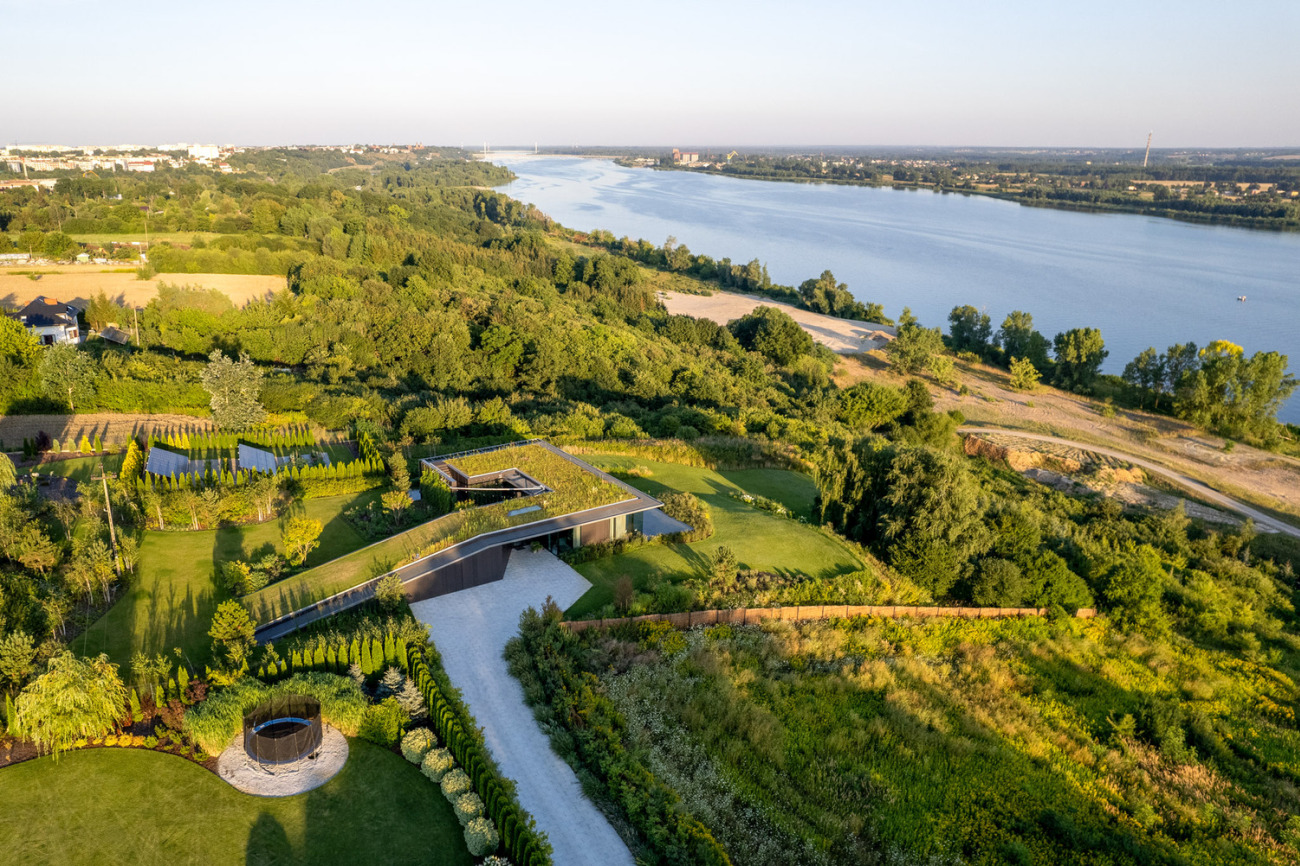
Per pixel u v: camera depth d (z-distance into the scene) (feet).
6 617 102.22
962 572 154.71
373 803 85.30
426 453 185.98
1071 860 89.92
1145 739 118.32
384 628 110.83
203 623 114.73
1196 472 293.84
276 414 205.98
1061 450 306.35
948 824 93.81
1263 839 97.45
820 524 175.42
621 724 100.89
